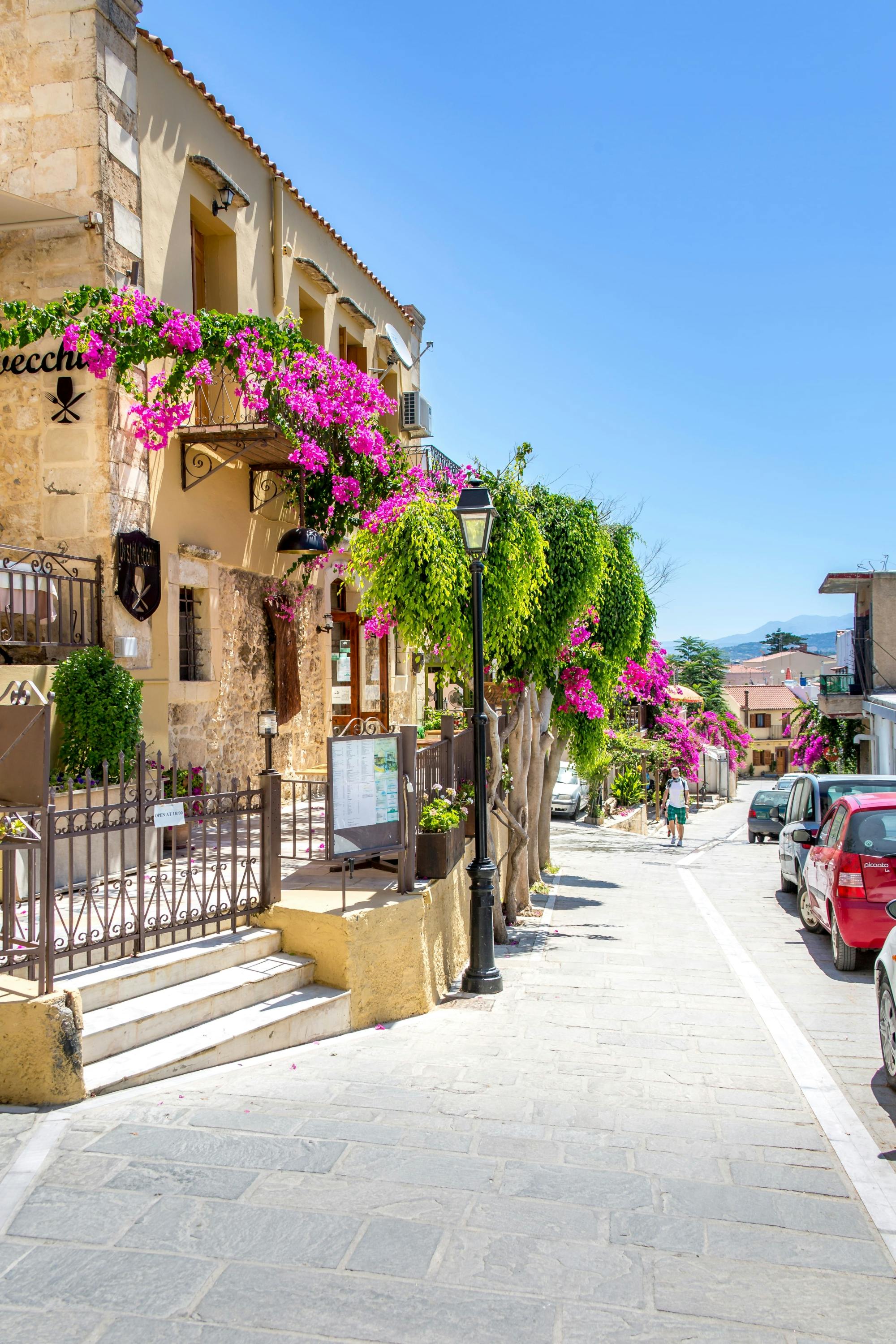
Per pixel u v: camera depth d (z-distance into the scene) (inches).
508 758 513.0
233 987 247.9
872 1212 163.0
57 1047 196.4
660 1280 140.5
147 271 408.2
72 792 271.0
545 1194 166.4
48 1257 143.2
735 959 387.9
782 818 574.9
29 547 372.5
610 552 586.2
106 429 368.2
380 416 707.4
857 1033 276.7
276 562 544.1
